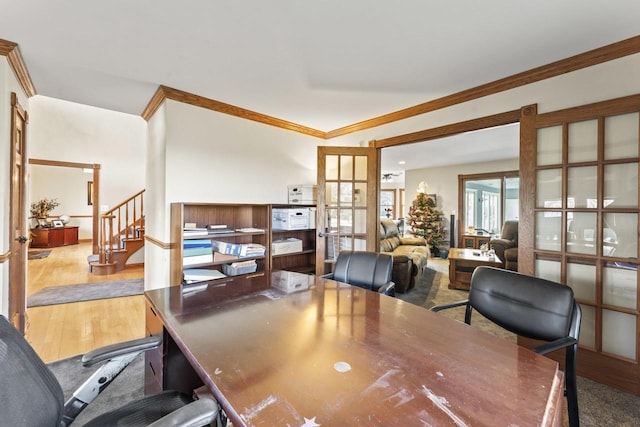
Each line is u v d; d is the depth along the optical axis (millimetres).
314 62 2230
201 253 2746
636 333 1968
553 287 1482
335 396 824
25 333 2686
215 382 882
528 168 2389
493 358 1040
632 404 1847
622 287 2037
